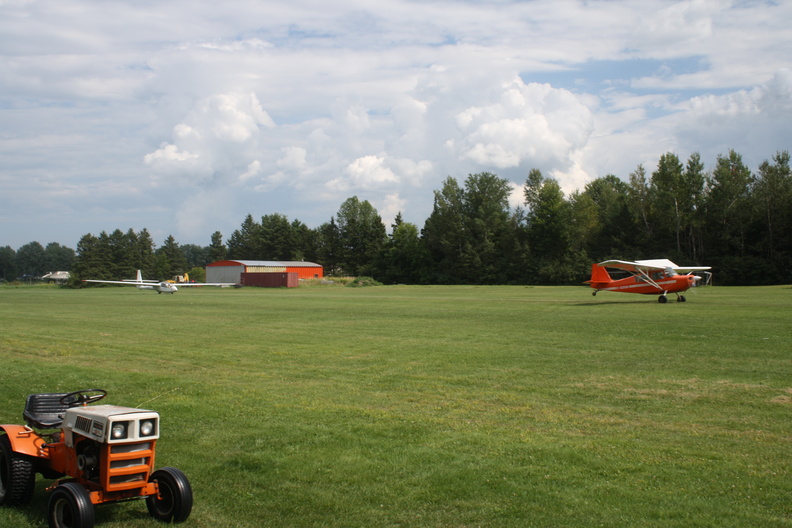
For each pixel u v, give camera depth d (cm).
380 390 1192
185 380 1316
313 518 596
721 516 583
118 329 2433
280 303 4228
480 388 1198
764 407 1009
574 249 9219
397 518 593
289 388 1221
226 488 678
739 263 7175
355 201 15162
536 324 2444
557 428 902
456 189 10450
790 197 7144
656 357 1534
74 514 538
